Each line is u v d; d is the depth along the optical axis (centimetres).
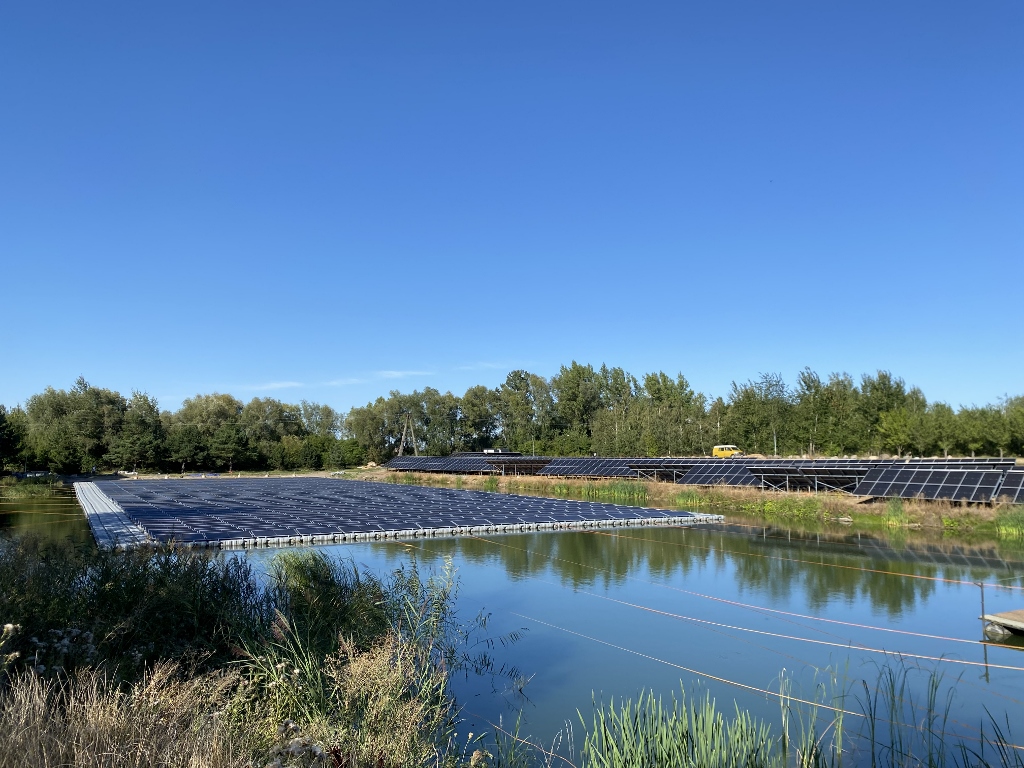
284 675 750
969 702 910
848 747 775
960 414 4228
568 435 7350
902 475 3038
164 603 940
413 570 1274
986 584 1630
